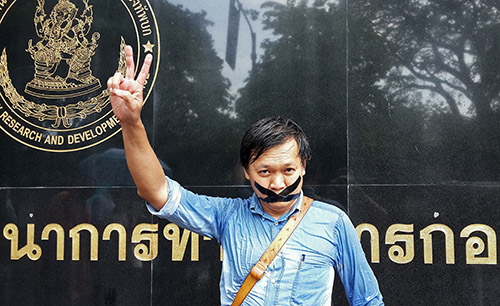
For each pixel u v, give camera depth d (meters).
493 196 3.46
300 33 3.62
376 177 3.52
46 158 3.68
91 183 3.65
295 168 1.84
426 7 3.56
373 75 3.56
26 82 3.72
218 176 3.60
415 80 3.54
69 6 3.74
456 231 3.46
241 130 3.61
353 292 1.95
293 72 3.61
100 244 3.61
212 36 3.67
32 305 3.61
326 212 1.92
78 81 3.71
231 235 1.91
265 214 1.91
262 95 3.61
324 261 1.86
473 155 3.48
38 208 3.66
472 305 3.41
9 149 3.71
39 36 3.74
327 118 3.57
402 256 3.47
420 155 3.51
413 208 3.49
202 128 3.63
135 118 1.67
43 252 3.63
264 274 1.83
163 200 1.84
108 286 3.59
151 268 3.58
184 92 3.65
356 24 3.60
